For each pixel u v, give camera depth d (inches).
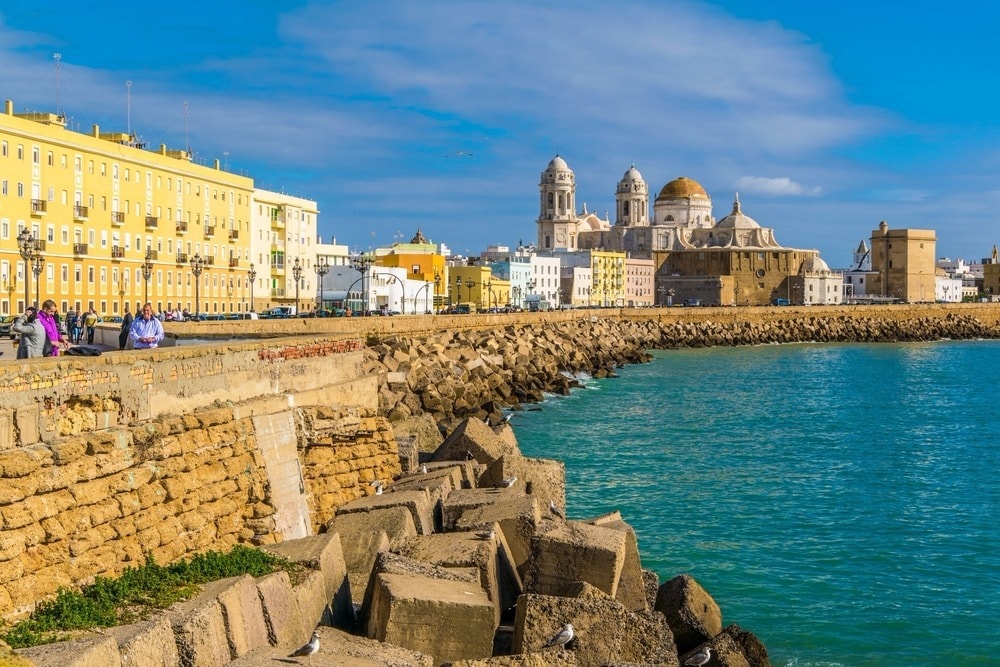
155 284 4008.4
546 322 4874.5
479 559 748.6
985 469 1861.5
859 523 1413.6
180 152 4291.3
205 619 558.3
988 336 7760.8
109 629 530.6
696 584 895.7
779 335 6899.6
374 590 695.1
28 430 612.1
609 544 782.5
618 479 1706.4
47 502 598.2
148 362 755.4
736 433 2308.1
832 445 2144.4
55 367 644.1
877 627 1002.7
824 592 1103.6
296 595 659.4
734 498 1562.5
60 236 3449.8
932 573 1178.6
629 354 4734.3
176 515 728.3
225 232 4571.9
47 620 540.4
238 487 828.0
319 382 1090.1
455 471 1063.0
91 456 652.7
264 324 2405.3
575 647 642.2
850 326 7288.4
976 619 1027.3
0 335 2336.4
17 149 3233.3
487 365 3016.7
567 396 3090.6
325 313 4082.2
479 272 7239.2
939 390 3484.3
